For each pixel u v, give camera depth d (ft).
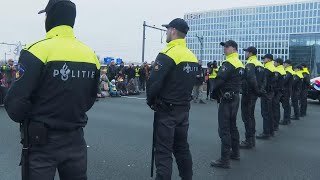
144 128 29.73
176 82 13.07
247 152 22.63
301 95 41.73
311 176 17.69
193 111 42.19
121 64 70.54
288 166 19.43
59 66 8.28
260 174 17.81
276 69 29.84
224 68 18.48
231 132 20.18
